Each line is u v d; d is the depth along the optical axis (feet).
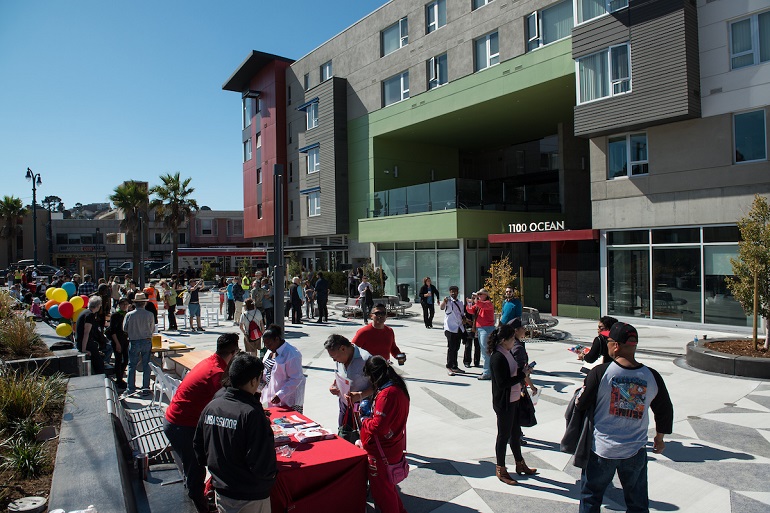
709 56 52.26
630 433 13.39
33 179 121.29
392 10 95.04
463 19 81.10
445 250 83.66
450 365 36.11
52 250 202.69
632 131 58.08
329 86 107.34
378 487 14.79
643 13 54.29
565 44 66.80
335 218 106.83
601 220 61.11
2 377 19.43
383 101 98.48
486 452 21.63
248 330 33.65
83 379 22.72
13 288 74.54
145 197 153.38
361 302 64.95
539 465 20.20
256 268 136.77
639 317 58.39
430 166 110.11
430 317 60.54
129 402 29.32
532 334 49.49
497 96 75.97
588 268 64.85
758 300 35.09
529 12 71.31
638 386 13.34
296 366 19.85
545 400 28.86
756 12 49.29
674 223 54.95
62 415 18.22
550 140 103.71
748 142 50.37
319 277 65.67
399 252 94.02
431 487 18.38
